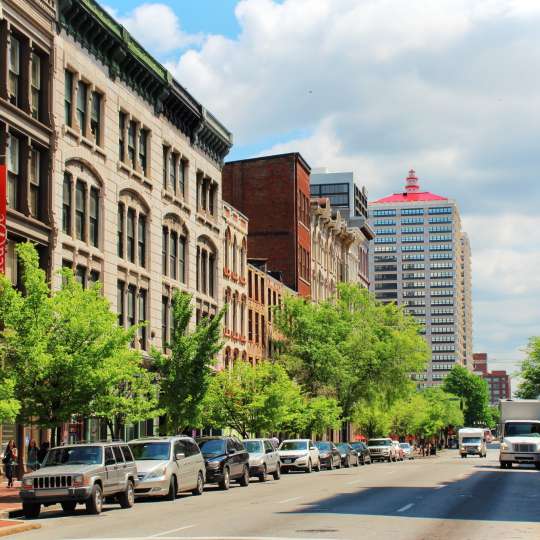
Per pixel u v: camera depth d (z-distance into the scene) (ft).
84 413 117.80
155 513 93.66
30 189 144.46
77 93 160.25
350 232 412.98
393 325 288.92
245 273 257.75
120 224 176.45
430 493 119.34
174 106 202.28
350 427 396.57
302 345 268.62
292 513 89.40
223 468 134.00
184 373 154.81
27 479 93.15
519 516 86.89
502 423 216.33
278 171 334.24
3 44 137.69
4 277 113.60
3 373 110.01
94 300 120.57
